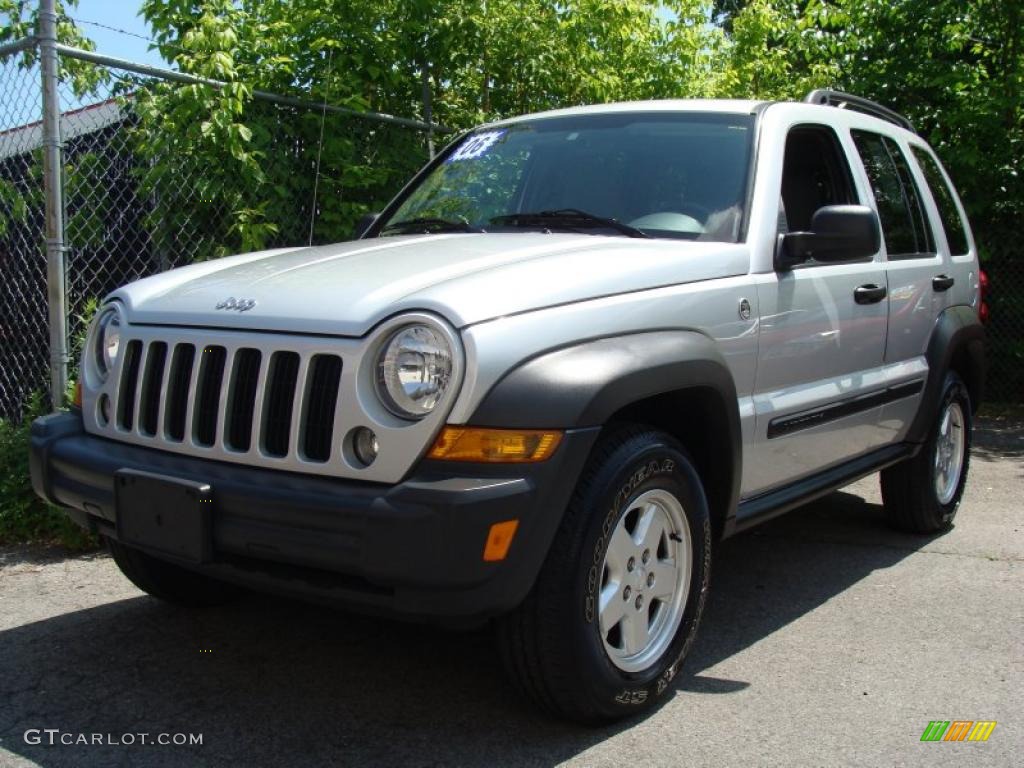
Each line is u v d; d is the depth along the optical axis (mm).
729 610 4191
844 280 4141
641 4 8078
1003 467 6953
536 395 2680
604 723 3096
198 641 3758
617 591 3039
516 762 2895
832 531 5395
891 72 9188
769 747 3002
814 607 4227
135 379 3209
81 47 5578
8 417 5281
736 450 3412
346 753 2941
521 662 2883
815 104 4484
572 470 2725
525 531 2648
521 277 2896
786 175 4102
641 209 3826
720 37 9297
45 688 3355
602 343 2922
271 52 6285
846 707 3273
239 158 5578
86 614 4016
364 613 2758
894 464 5074
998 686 3438
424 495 2570
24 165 5070
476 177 4371
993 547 5094
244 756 2920
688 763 2902
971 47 9172
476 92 7645
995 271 9148
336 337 2779
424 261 3174
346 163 6332
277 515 2707
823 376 4043
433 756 2926
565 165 4121
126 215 5414
